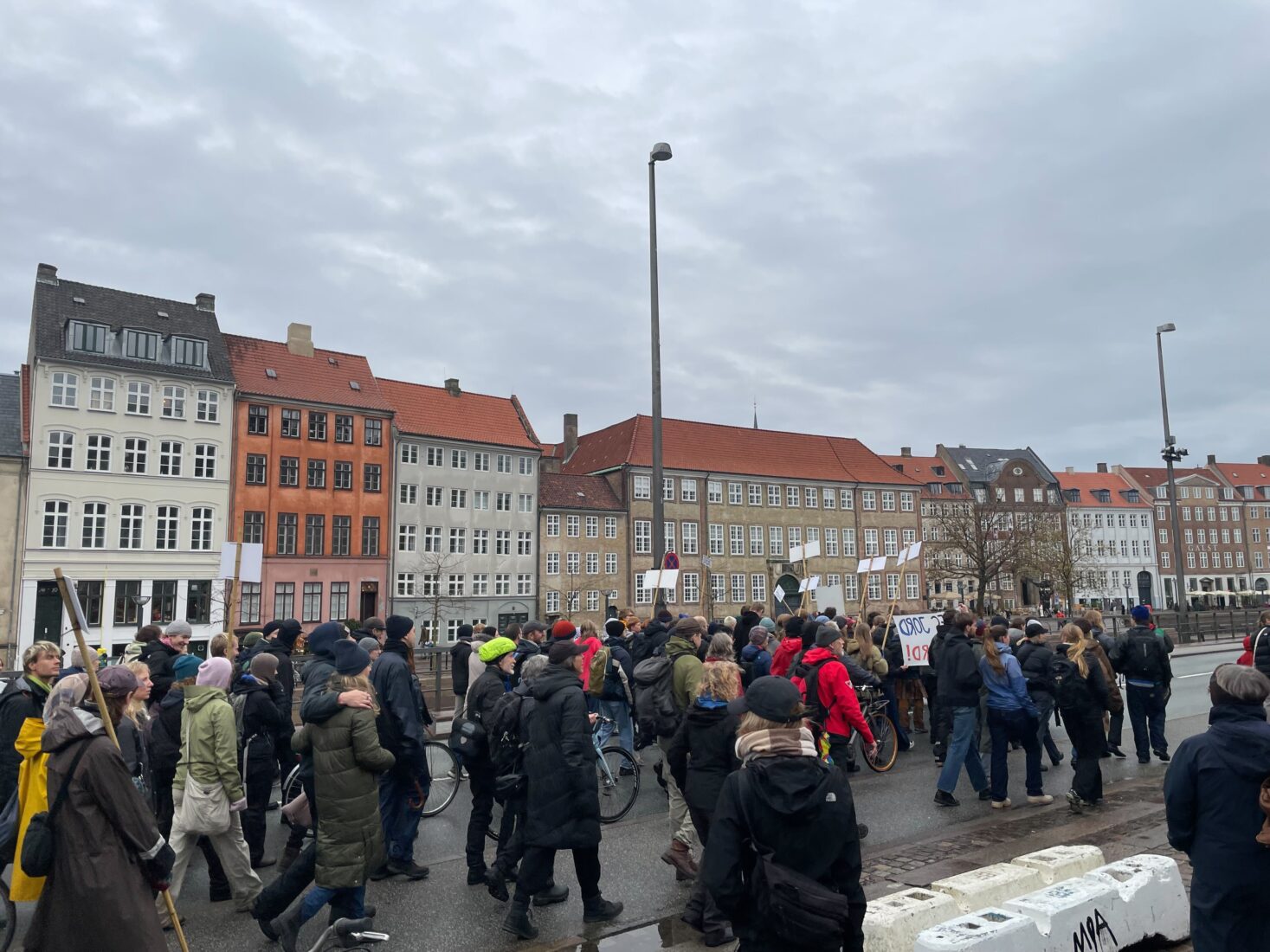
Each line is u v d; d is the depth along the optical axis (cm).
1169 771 439
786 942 343
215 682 674
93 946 423
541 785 610
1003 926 448
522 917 602
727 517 6788
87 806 434
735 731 614
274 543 4669
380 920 640
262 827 784
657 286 1728
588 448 7050
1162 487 11125
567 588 5841
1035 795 977
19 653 3888
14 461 3988
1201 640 3669
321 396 4962
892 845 815
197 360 4553
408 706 734
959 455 10019
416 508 5262
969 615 1005
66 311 4272
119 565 4175
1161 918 532
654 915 646
